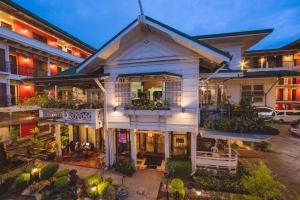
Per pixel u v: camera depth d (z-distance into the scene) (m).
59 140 13.07
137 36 9.87
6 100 15.27
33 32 19.41
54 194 8.23
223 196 7.87
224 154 9.73
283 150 13.69
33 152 12.89
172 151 11.27
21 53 17.36
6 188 8.82
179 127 9.62
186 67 9.41
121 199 7.87
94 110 10.50
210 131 8.77
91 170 10.86
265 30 11.36
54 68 22.20
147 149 12.88
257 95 14.89
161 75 8.68
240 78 14.52
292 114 23.09
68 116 11.16
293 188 8.41
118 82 10.62
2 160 11.35
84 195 8.16
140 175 10.08
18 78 16.47
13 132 14.78
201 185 8.59
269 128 7.90
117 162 11.07
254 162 11.45
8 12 16.02
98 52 9.56
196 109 9.31
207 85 13.08
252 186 6.44
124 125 10.68
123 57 10.44
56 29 20.73
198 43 8.24
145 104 9.97
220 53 8.08
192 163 9.81
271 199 6.98
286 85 26.28
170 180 9.41
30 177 9.18
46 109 11.69
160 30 8.63
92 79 10.24
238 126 8.30
